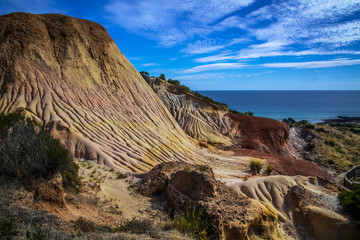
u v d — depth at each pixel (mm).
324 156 37719
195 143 30031
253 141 36812
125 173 14164
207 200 8133
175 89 48281
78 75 23078
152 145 21969
